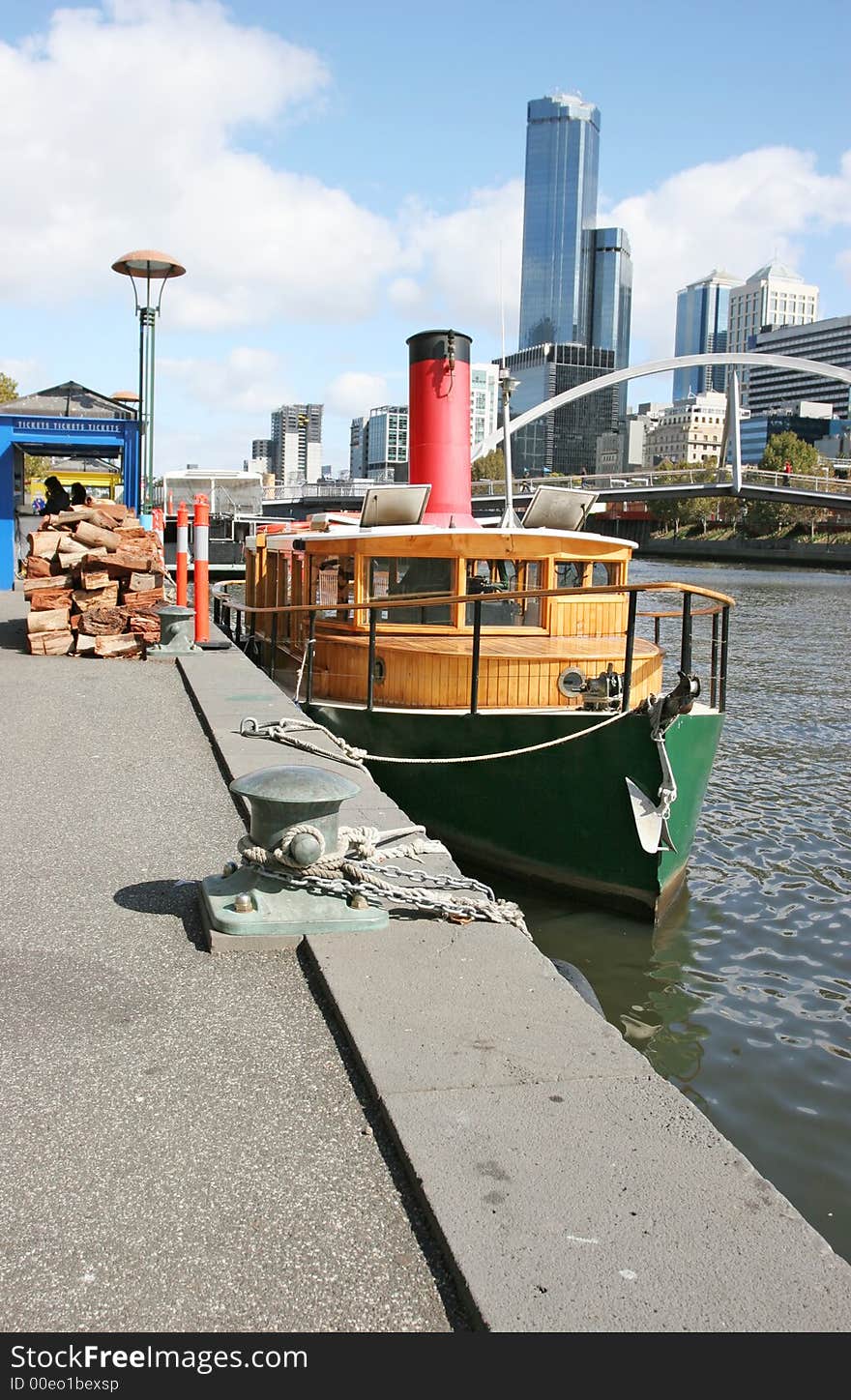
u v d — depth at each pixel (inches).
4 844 222.2
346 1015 141.9
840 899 414.6
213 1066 133.0
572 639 406.0
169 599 725.9
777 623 1752.0
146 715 358.0
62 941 171.8
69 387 863.1
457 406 493.0
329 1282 96.0
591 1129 115.6
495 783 365.7
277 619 522.3
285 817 175.3
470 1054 131.7
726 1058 284.2
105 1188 108.7
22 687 406.6
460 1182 106.0
